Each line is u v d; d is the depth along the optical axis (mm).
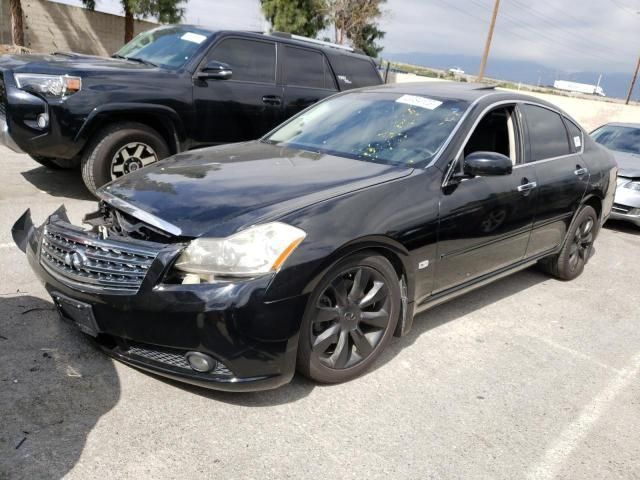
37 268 2900
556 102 23375
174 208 2736
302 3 27203
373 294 3010
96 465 2289
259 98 6621
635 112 21703
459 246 3457
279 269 2527
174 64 6133
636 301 4828
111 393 2748
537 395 3168
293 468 2395
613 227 7820
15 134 5273
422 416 2852
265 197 2838
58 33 22500
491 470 2520
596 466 2627
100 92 5406
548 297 4699
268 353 2559
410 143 3609
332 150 3777
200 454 2416
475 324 4016
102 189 3232
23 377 2785
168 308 2467
